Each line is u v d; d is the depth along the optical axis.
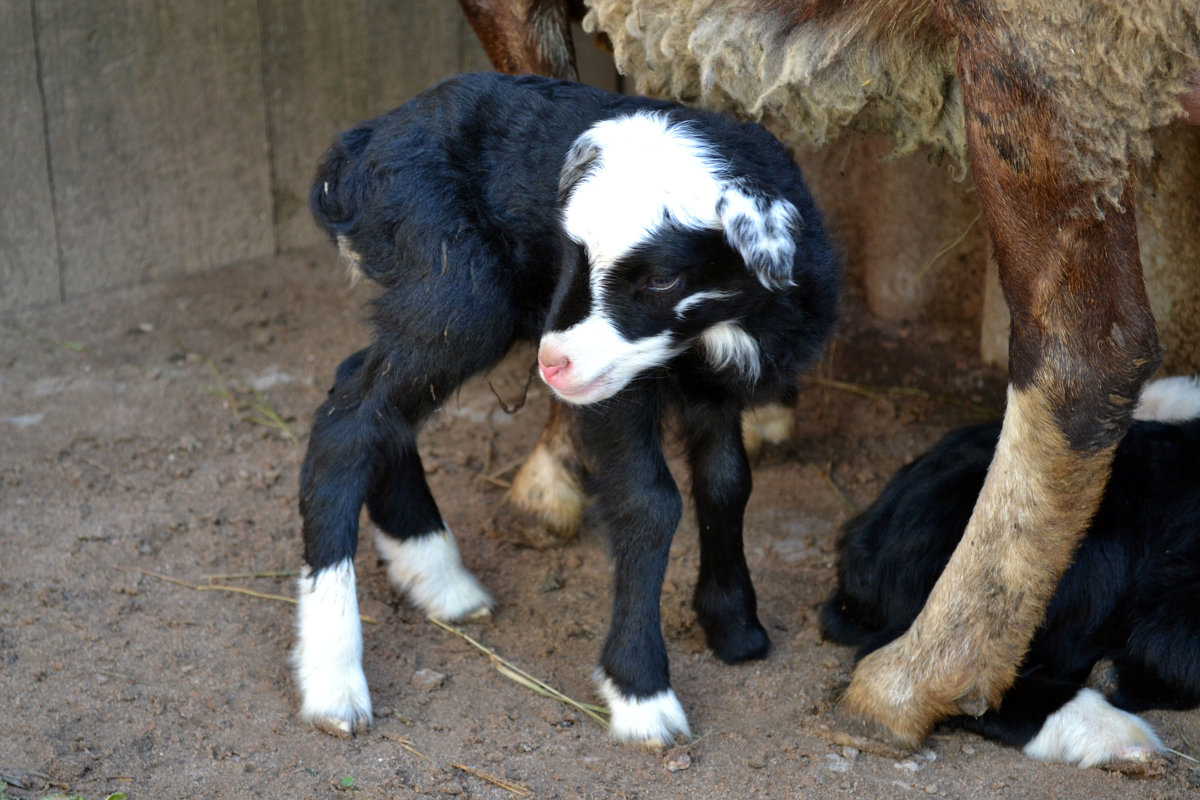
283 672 3.66
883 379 5.52
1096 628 3.60
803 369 3.39
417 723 3.45
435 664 3.74
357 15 6.19
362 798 3.12
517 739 3.39
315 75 6.21
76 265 5.93
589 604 4.08
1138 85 2.73
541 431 5.16
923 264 5.68
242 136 6.14
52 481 4.64
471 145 3.36
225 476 4.75
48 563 4.14
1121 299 2.87
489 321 3.33
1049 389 2.94
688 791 3.20
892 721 3.32
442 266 3.28
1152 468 3.71
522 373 5.63
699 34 3.42
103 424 5.04
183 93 5.91
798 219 3.03
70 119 5.68
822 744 3.40
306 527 3.45
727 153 3.10
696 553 4.32
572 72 4.41
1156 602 3.51
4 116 5.52
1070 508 3.03
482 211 3.32
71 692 3.51
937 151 3.73
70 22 5.53
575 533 4.40
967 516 3.61
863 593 3.72
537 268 3.32
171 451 4.89
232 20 5.89
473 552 4.36
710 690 3.65
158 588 4.06
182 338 5.71
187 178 6.07
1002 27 2.75
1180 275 4.52
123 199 5.94
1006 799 3.18
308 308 6.01
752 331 3.22
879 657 3.41
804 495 4.73
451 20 6.45
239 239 6.34
